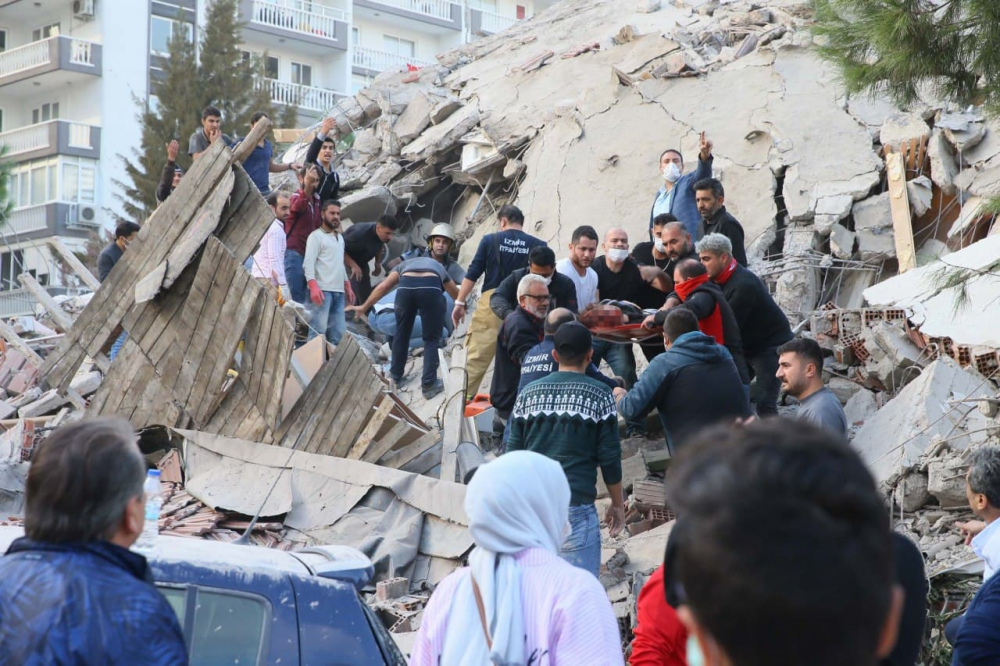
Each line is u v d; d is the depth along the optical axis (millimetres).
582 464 5121
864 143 10648
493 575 2615
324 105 37531
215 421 7656
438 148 13555
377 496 6703
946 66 6297
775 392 7273
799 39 12227
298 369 8078
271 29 36625
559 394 5160
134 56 34500
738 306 7121
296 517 6711
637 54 13570
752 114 11586
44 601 2141
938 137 10102
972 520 6027
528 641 2537
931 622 5480
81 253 30672
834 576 1131
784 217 10594
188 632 2932
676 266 6965
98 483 2240
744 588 1147
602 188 11961
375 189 13367
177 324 7863
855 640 1149
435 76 15383
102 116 33969
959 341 7379
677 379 5645
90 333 8141
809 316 9117
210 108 11211
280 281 10328
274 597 3059
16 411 9547
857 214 10023
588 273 8195
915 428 6613
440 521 6434
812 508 1154
